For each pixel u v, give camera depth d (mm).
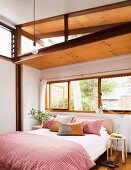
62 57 4316
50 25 4730
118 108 4375
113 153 3977
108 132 4125
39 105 5523
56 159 2074
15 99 4797
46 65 5121
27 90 5148
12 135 3143
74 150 2434
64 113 5094
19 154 2309
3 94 4453
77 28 4750
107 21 4297
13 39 4863
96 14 3967
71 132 3459
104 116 4434
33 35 5344
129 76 4270
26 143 2566
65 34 4031
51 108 5441
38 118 5102
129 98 4254
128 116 4129
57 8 3801
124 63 4262
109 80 4551
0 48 4539
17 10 4004
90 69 4754
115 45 3533
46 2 3568
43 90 5430
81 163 2357
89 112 4691
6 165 2369
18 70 4934
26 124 5055
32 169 2023
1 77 4422
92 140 3143
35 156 2158
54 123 4020
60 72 5297
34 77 5441
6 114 4512
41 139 2828
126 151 3791
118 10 3744
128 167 3154
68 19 4242
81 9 3814
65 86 5254
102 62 4578
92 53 4059
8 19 4531
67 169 2082
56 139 2852
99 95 4617
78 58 4449
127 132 4102
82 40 3285
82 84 4988
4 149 2559
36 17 4297
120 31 2828
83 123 3773
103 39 3014
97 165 3242
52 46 3736
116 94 4434
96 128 3650
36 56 4070
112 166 3146
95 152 3066
